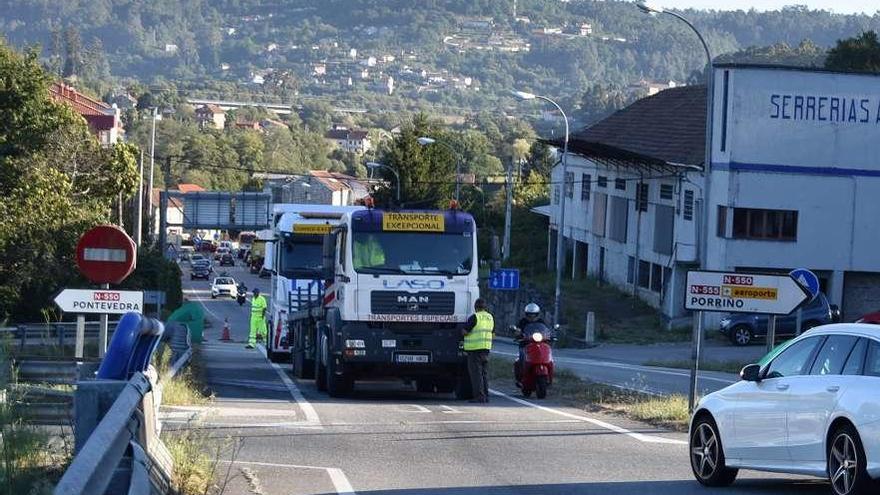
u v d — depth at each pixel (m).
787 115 52.56
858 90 52.75
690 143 59.41
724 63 52.69
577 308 61.81
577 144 62.72
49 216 47.91
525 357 24.22
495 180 145.88
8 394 9.63
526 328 24.67
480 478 13.27
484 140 167.00
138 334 10.78
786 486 12.91
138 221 59.56
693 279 18.64
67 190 49.50
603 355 46.28
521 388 25.05
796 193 52.69
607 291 66.62
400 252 23.39
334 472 13.45
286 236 34.19
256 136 199.62
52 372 17.45
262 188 148.12
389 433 17.23
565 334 54.44
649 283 62.09
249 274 123.25
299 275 34.34
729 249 52.72
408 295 23.27
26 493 7.41
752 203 52.66
